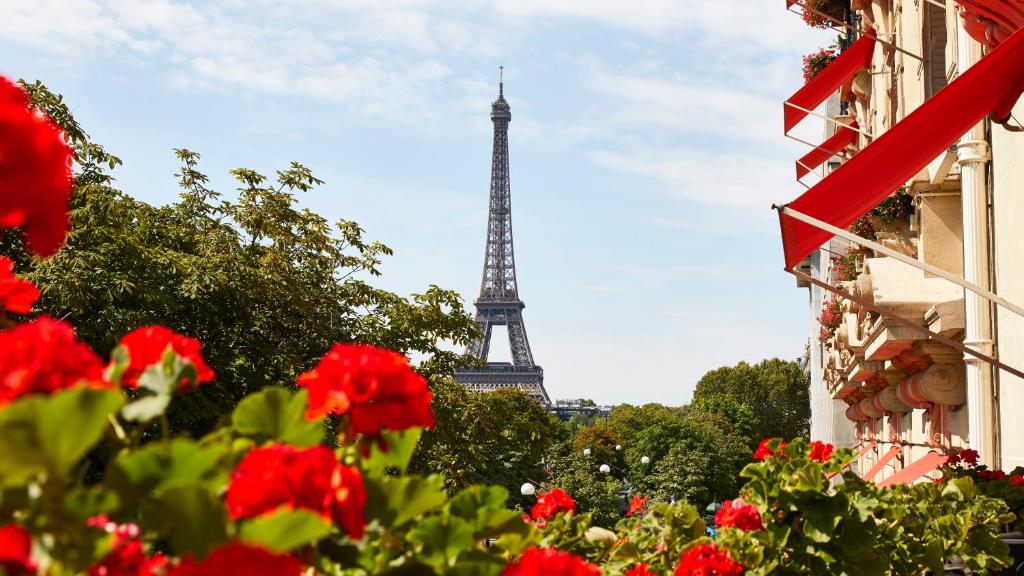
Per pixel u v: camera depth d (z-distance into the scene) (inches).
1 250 733.9
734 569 239.8
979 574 342.0
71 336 96.2
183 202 1005.8
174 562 85.3
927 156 409.4
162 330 113.4
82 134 784.3
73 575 81.8
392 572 113.8
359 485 98.8
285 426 115.6
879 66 995.3
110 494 82.4
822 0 1139.3
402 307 1069.8
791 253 457.7
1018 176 491.8
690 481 3786.9
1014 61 340.2
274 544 80.7
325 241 1056.8
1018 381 502.9
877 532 276.8
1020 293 498.0
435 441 1016.2
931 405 798.5
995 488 418.0
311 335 1005.2
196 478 86.7
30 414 74.1
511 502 2628.0
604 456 4367.6
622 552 256.1
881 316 662.5
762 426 5561.0
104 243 776.3
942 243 664.4
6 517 90.2
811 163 1064.8
